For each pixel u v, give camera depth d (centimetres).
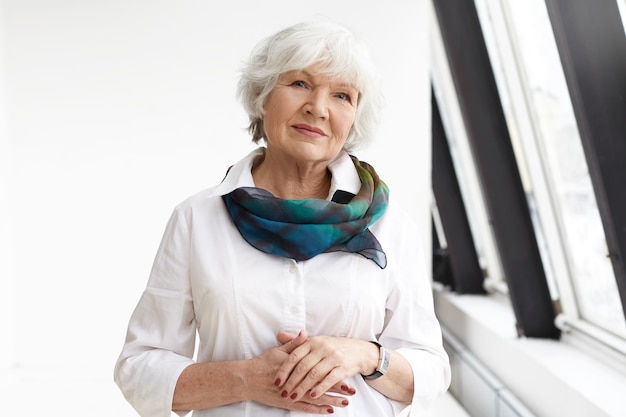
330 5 403
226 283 118
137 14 413
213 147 419
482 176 321
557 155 277
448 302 445
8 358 418
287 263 120
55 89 417
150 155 420
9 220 420
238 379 115
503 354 310
